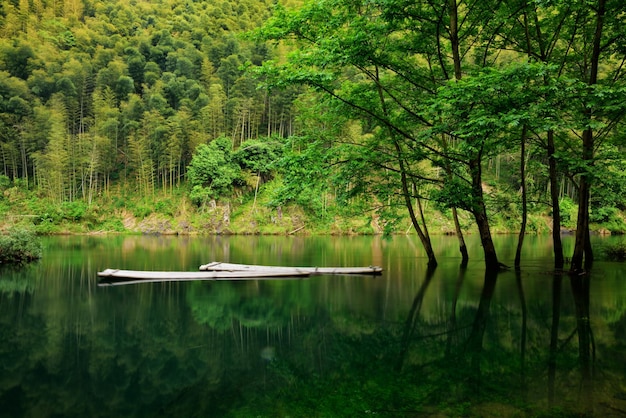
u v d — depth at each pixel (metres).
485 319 8.99
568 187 49.47
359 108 14.20
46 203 60.41
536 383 5.44
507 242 32.53
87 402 5.27
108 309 10.46
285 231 54.12
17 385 5.81
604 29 13.98
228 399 5.32
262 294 12.17
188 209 59.91
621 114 12.68
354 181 15.80
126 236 50.50
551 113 10.30
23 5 101.88
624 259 19.80
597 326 8.27
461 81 10.55
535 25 14.85
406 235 44.97
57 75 79.12
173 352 7.20
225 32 99.31
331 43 12.61
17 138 69.44
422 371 6.07
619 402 4.80
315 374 6.09
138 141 67.56
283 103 69.00
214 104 67.75
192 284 13.99
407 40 14.70
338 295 11.97
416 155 13.89
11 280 15.06
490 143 13.54
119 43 92.44
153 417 4.78
